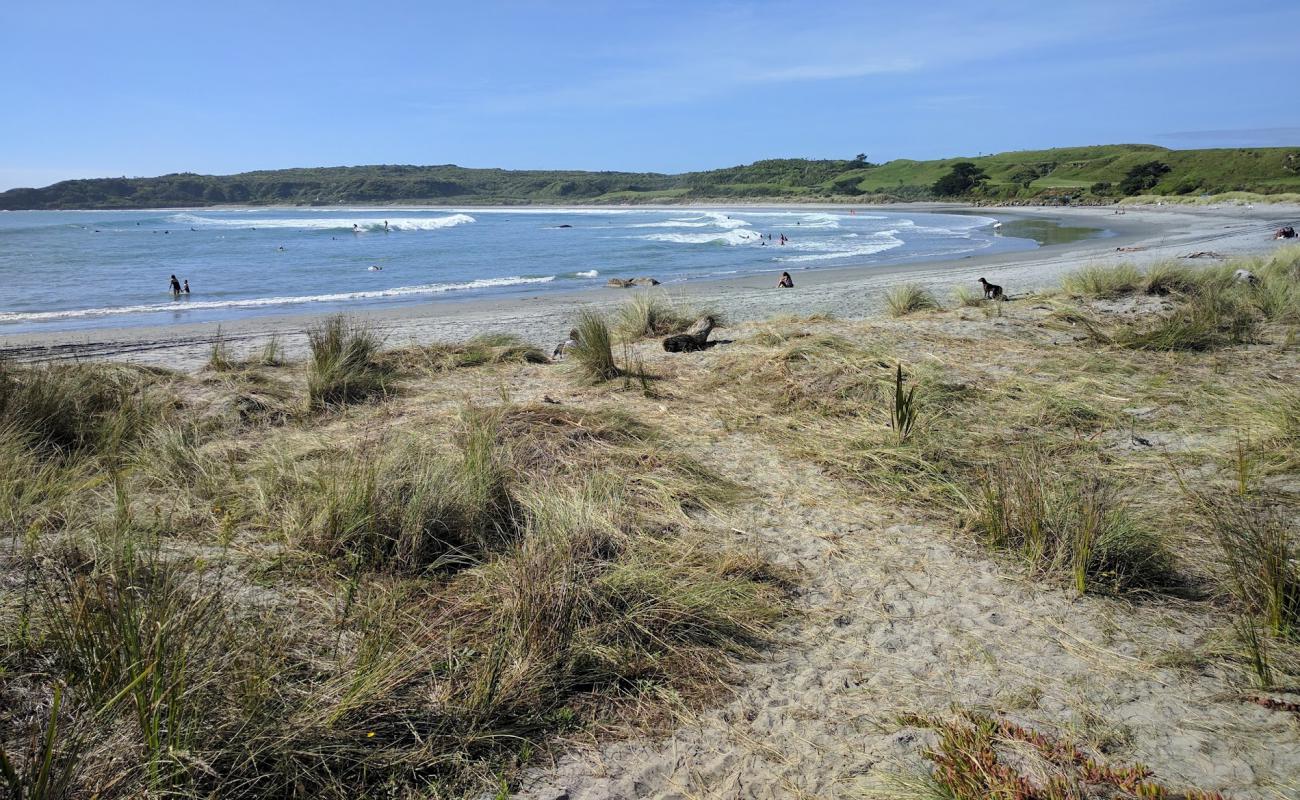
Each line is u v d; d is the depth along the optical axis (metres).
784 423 6.43
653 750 2.75
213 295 23.20
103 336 14.60
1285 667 3.11
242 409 6.63
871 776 2.59
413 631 3.31
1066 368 7.77
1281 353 8.28
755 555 4.16
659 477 5.15
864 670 3.20
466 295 22.50
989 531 4.34
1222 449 5.46
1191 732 2.77
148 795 2.24
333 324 8.94
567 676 3.09
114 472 4.76
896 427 5.80
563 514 4.20
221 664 2.77
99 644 2.66
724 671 3.20
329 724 2.63
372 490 4.24
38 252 41.78
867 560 4.16
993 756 2.58
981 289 17.25
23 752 2.32
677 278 26.27
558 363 9.34
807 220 80.38
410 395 7.52
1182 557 4.05
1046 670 3.17
